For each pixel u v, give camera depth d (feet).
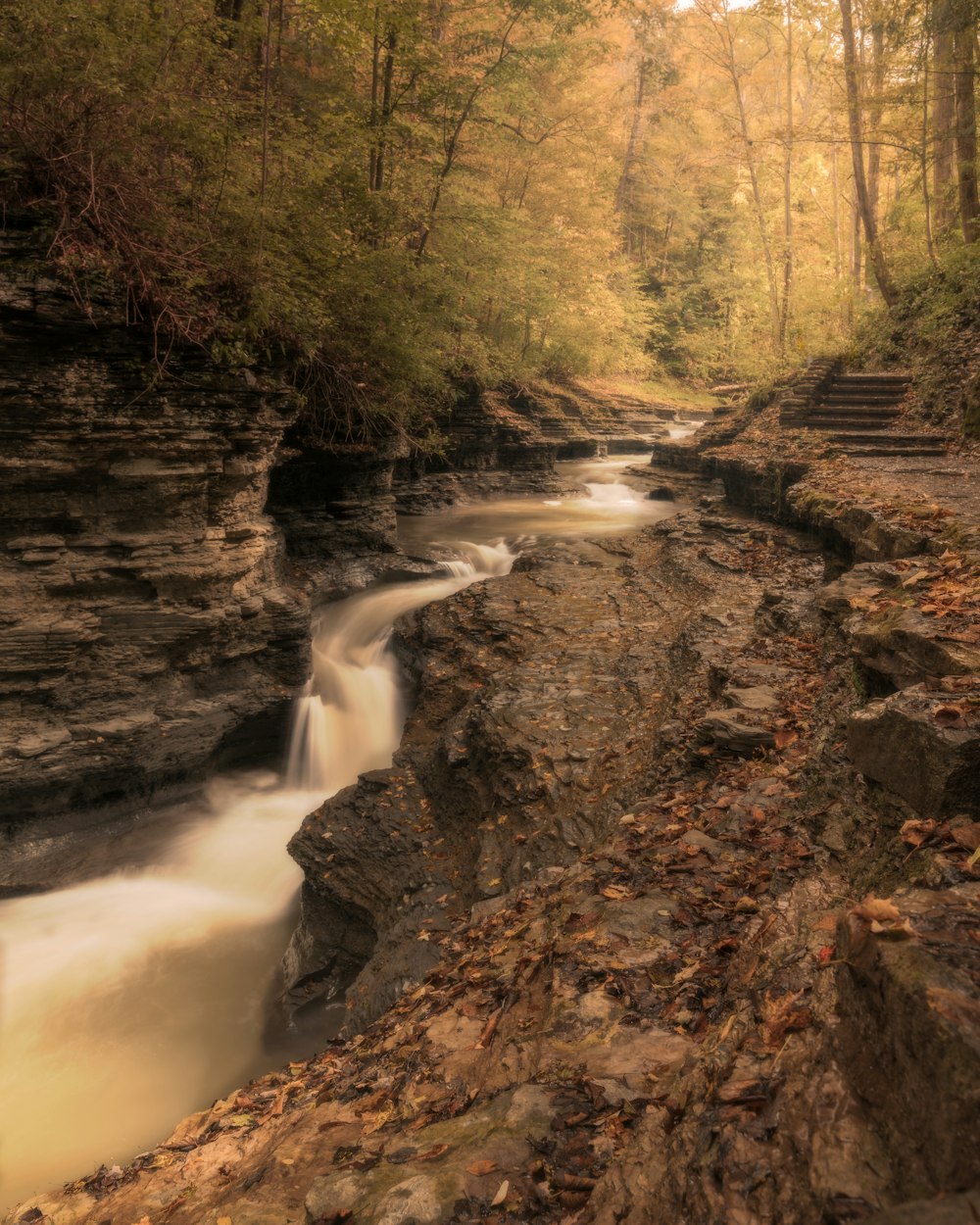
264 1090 12.30
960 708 10.11
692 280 151.94
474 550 53.06
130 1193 9.93
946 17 56.13
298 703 34.17
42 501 26.43
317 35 39.91
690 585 36.45
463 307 59.93
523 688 27.48
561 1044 8.73
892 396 57.21
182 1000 23.52
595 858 14.10
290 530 42.73
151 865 29.17
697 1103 6.46
